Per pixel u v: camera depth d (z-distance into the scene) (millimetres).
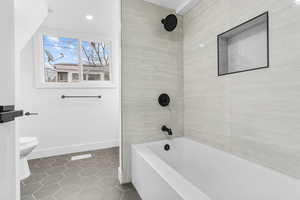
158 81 1977
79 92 2791
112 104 3051
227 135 1508
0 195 444
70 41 2791
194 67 1930
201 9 1798
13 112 474
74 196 1527
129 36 1801
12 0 496
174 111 2088
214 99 1652
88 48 2938
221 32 1543
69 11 2141
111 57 3059
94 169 2098
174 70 2076
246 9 1303
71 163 2287
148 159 1387
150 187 1281
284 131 1071
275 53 1115
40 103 2520
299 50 987
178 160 2004
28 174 1898
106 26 2604
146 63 1896
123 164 1781
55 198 1494
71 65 2799
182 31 2125
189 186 959
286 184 1025
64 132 2688
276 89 1113
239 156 1389
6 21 469
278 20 1091
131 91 1824
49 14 2207
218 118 1608
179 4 1953
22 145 1743
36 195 1536
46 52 2627
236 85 1411
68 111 2715
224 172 1464
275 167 1129
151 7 1912
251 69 1282
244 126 1348
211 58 1673
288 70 1042
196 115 1917
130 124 1823
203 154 1720
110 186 1704
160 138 1989
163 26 1984
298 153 1004
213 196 1526
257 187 1188
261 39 1227
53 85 2594
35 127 2488
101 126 2969
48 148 2572
